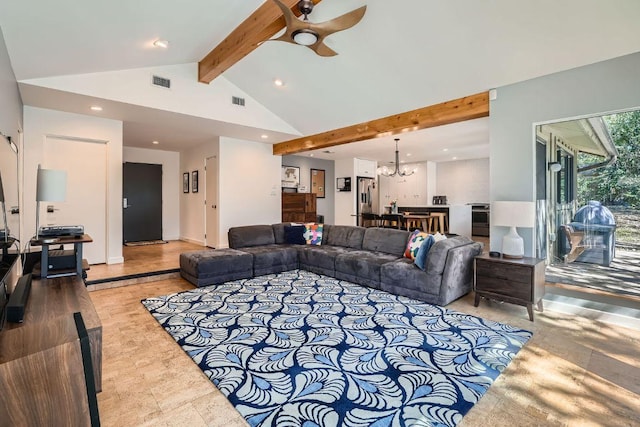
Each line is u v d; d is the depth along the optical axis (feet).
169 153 26.48
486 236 29.09
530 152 11.10
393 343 8.09
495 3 8.77
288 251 15.87
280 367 6.97
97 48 10.82
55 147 14.76
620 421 5.36
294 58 13.53
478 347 7.89
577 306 10.30
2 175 7.11
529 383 6.42
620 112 9.46
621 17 8.16
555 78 10.50
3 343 3.70
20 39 8.84
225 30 11.79
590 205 10.21
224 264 13.67
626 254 9.59
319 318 9.74
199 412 5.57
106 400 5.88
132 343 8.16
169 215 26.50
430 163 31.99
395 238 14.48
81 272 8.98
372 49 11.82
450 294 10.98
